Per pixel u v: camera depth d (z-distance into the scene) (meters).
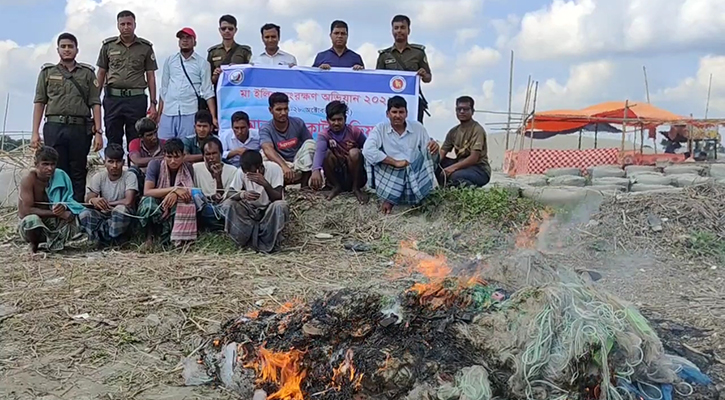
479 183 8.84
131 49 8.70
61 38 8.34
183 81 8.84
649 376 3.90
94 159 10.23
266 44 9.48
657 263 7.09
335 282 6.29
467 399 3.60
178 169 7.62
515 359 3.69
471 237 7.77
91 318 5.33
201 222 7.71
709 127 19.25
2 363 4.63
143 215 7.45
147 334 5.09
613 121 19.78
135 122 8.79
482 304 4.04
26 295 5.79
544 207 8.34
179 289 5.97
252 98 9.26
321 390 3.92
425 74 9.37
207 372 4.46
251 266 6.73
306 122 9.33
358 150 8.38
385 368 3.77
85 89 8.45
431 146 8.45
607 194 8.63
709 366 4.34
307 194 8.49
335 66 9.45
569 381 3.62
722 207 8.11
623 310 3.96
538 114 20.70
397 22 9.36
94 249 7.57
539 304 3.82
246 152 7.54
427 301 4.12
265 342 4.29
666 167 13.87
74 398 4.18
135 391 4.28
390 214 8.20
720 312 5.51
